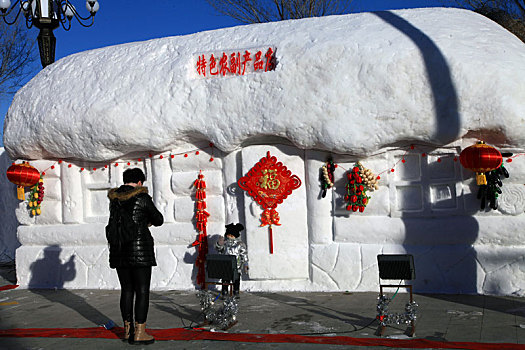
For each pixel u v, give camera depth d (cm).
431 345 453
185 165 779
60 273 842
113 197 512
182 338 515
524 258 638
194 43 791
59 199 852
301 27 754
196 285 771
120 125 757
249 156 734
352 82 674
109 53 849
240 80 725
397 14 740
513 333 475
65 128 795
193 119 740
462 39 671
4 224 1173
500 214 652
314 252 717
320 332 511
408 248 684
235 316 556
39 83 871
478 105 631
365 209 704
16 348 508
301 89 693
